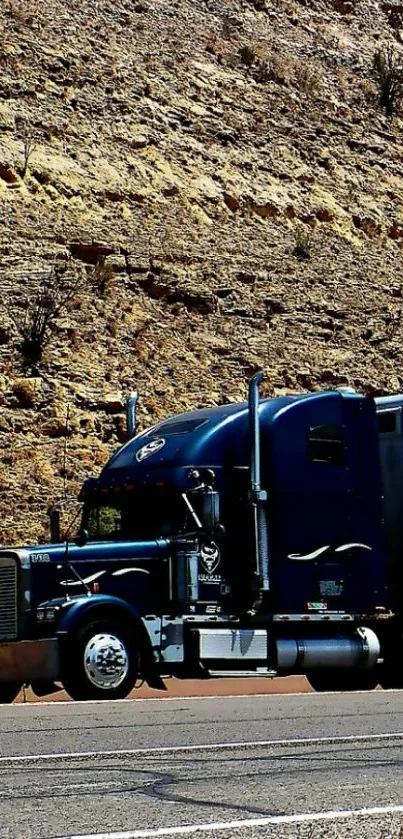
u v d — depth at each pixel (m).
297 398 19.72
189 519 18.39
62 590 17.53
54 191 34.78
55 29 40.19
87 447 29.62
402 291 39.41
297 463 19.31
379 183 43.94
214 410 19.81
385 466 21.69
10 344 30.50
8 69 37.44
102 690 16.98
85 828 7.60
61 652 16.86
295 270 37.44
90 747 10.98
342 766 9.84
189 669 18.42
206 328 34.31
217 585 18.56
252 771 9.63
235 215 38.34
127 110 39.19
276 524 19.00
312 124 44.31
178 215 36.72
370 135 45.91
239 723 12.85
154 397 31.61
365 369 36.00
